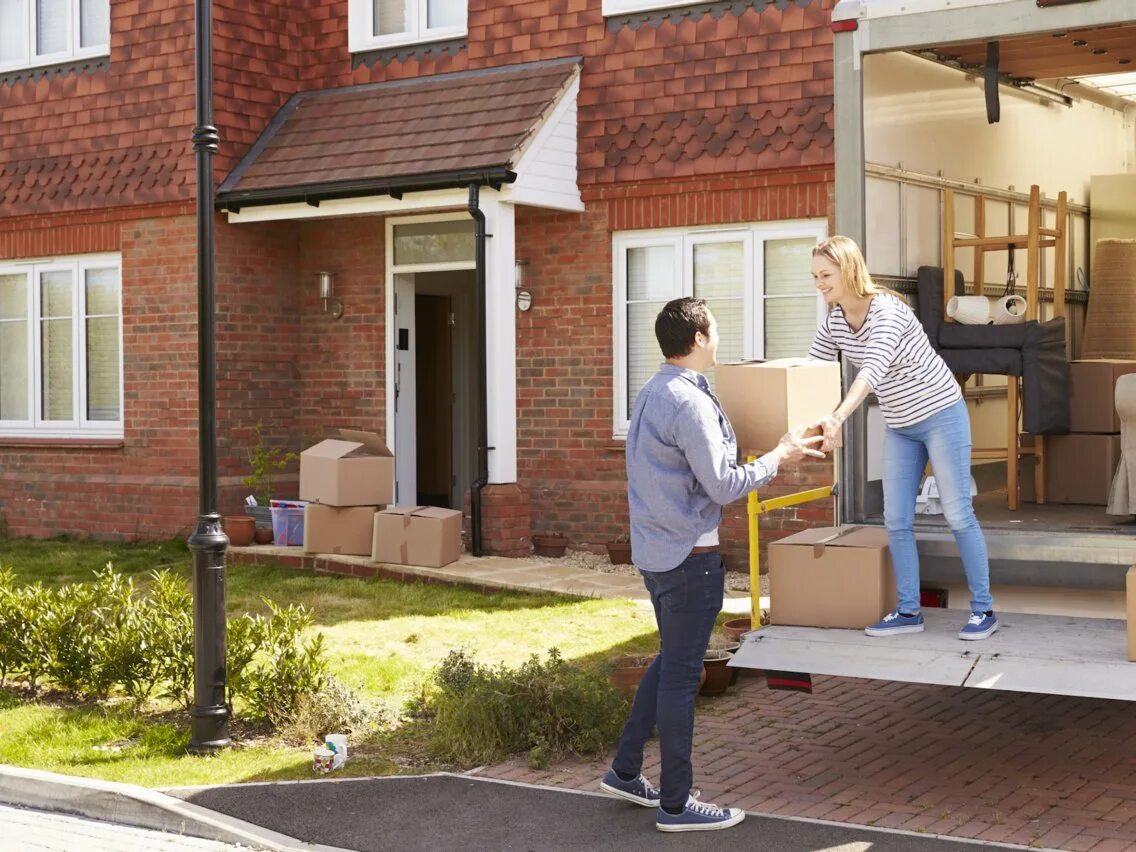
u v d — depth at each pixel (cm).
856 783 607
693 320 537
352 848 535
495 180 1139
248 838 552
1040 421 766
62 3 1430
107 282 1409
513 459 1196
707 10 1157
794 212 1117
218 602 669
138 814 587
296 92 1382
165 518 1347
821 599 598
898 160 731
